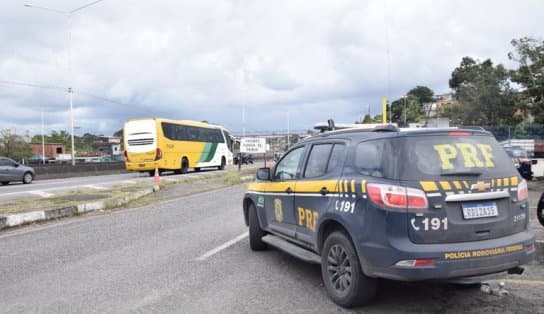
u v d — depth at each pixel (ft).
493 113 125.18
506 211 14.64
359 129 16.76
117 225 33.42
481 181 14.33
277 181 21.39
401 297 16.55
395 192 13.76
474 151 14.88
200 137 113.29
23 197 52.08
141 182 70.08
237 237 28.04
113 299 16.88
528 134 78.18
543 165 63.41
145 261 22.43
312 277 19.43
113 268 21.20
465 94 138.00
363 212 14.48
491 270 13.91
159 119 95.81
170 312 15.48
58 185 74.54
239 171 99.14
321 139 18.79
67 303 16.55
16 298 17.20
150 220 35.47
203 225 32.60
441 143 14.70
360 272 14.93
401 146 14.40
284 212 20.43
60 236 29.58
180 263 21.95
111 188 59.31
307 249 19.03
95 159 253.03
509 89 122.62
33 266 21.84
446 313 14.96
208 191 59.31
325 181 16.92
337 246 15.96
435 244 13.66
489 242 14.07
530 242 14.79
